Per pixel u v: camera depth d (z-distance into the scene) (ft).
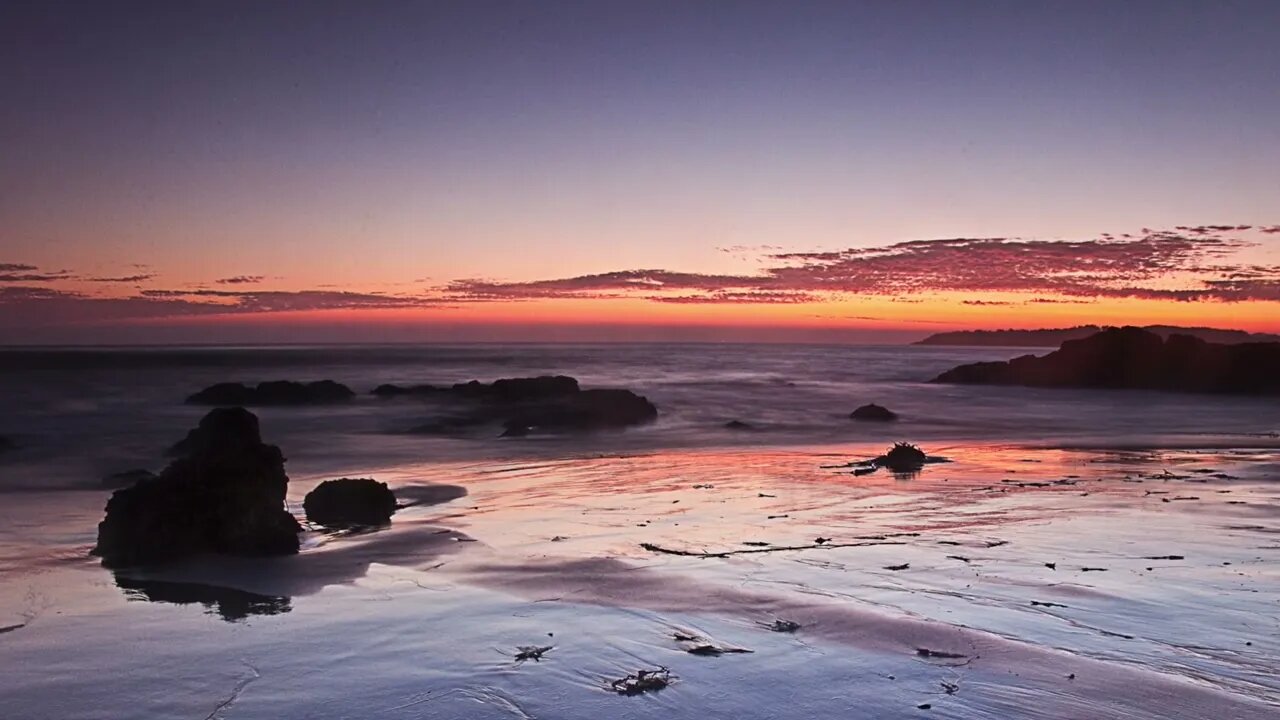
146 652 27.37
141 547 41.68
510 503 58.39
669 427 122.72
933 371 306.14
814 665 25.46
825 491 62.13
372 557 41.78
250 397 155.74
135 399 162.61
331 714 22.20
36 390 183.32
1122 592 33.60
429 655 26.71
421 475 73.92
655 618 30.53
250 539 42.70
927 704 22.47
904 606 31.83
